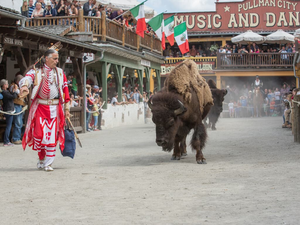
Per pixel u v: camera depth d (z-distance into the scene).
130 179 7.07
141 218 4.67
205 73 36.78
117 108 22.23
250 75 34.75
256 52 35.47
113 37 21.44
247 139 13.66
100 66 24.08
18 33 12.68
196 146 8.80
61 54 16.36
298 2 37.88
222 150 10.95
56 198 5.72
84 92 18.34
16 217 4.80
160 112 7.89
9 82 17.00
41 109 8.14
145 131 18.12
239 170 7.76
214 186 6.33
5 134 12.79
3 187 6.48
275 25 38.19
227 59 34.88
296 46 23.50
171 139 7.99
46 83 8.12
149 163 8.97
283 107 32.03
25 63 13.91
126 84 27.67
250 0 38.22
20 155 10.68
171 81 8.60
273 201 5.27
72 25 19.75
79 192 6.08
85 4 20.58
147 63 27.84
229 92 34.03
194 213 4.82
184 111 7.96
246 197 5.54
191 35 38.44
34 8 20.81
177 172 7.71
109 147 12.20
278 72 34.41
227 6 38.44
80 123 18.09
